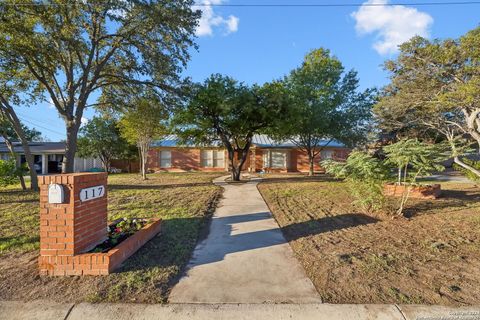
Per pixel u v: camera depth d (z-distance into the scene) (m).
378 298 3.12
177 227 5.89
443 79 7.82
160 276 3.63
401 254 4.41
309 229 5.84
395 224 6.16
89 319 2.76
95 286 3.34
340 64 18.80
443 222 6.29
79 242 3.76
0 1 9.74
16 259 4.19
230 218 6.91
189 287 3.39
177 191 11.51
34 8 10.32
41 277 3.59
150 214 7.15
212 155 26.28
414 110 10.52
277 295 3.19
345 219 6.62
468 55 6.77
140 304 3.01
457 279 3.56
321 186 12.80
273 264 4.08
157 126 16.39
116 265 3.83
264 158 26.00
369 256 4.33
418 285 3.41
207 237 5.37
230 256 4.39
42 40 11.34
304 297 3.14
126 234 4.67
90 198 4.01
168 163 26.42
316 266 3.99
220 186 13.30
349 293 3.23
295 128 17.50
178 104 14.75
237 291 3.29
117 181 16.22
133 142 19.86
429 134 14.84
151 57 13.43
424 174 6.83
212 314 2.83
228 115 13.76
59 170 29.83
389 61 8.66
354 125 19.09
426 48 7.46
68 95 13.31
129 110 15.85
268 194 10.53
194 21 13.48
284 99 14.19
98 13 11.87
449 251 4.55
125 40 13.30
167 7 12.38
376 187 6.86
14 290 3.27
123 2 11.40
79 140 25.19
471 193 10.44
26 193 10.69
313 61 19.11
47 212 3.65
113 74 14.92
